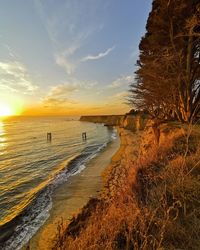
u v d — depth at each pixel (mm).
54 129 106875
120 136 60188
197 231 3516
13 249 9008
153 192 5176
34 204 13984
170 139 11422
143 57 19750
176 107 18844
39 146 46812
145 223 4039
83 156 32094
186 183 4961
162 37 15922
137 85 24641
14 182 19938
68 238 5602
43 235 9680
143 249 3354
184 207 3986
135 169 8625
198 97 16469
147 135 21266
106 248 3645
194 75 16328
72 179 19016
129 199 5551
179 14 14289
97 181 17359
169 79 16453
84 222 6863
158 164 7867
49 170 24219
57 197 14703
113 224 4434
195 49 15898
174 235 3602
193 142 9188
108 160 26062
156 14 15594
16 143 53312
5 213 13023
